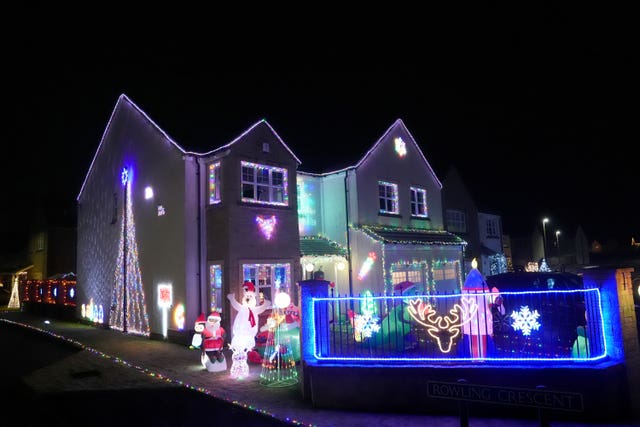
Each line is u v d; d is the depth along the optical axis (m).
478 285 8.87
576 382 7.29
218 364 11.42
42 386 10.57
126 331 18.94
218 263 15.40
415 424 7.41
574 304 9.40
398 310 10.87
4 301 41.12
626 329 7.63
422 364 8.03
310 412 8.12
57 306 25.64
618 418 7.26
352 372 8.23
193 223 15.91
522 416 7.46
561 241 59.56
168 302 16.42
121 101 20.44
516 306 9.95
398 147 22.30
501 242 36.03
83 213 23.98
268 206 16.20
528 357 7.91
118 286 19.91
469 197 31.66
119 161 20.44
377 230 19.69
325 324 8.93
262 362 11.56
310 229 20.17
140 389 10.13
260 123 16.39
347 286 19.61
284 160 16.97
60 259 38.75
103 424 8.05
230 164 15.45
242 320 11.04
